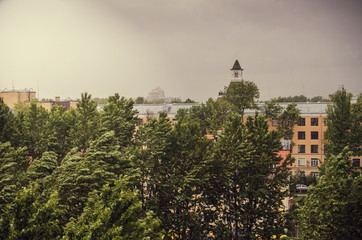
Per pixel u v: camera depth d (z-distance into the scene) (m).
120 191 27.42
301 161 105.31
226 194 45.66
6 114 54.59
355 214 32.53
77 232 25.14
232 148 45.16
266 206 44.25
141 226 26.16
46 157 40.78
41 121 56.72
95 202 27.53
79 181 37.50
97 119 55.91
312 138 104.75
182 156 45.97
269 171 44.97
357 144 78.75
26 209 24.98
